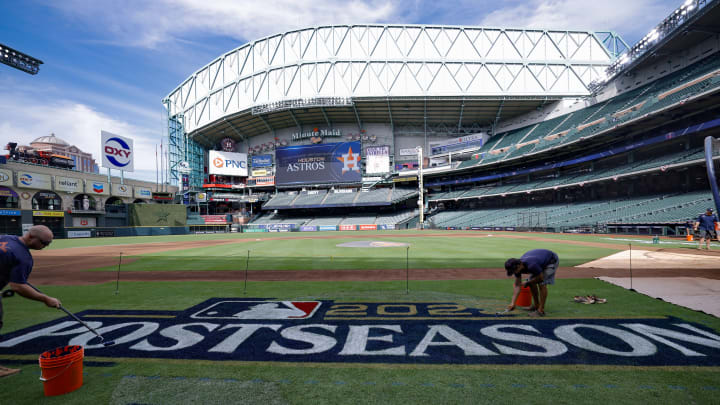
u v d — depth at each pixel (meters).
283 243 24.70
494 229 42.78
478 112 57.78
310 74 58.03
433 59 55.16
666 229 25.08
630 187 35.41
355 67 56.62
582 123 41.84
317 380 3.12
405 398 2.78
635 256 12.53
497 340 4.07
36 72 32.56
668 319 4.77
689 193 28.08
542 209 41.97
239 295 6.86
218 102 64.00
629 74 41.31
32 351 3.90
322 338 4.23
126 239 36.69
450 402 2.70
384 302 6.10
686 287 6.79
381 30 56.78
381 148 59.91
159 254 17.23
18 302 6.39
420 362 3.48
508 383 3.00
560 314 5.12
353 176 59.97
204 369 3.38
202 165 72.31
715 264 10.05
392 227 54.09
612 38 54.28
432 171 56.28
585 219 34.19
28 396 2.88
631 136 35.41
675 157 29.33
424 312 5.38
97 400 2.81
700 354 3.56
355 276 9.26
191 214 61.25
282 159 62.41
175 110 69.56
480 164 51.00
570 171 44.09
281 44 59.78
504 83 53.91
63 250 21.06
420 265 11.37
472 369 3.30
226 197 64.50
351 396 2.83
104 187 47.09
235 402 2.76
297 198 62.53
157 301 6.38
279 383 3.07
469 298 6.36
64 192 41.78
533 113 55.91
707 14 27.94
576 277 8.37
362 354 3.71
